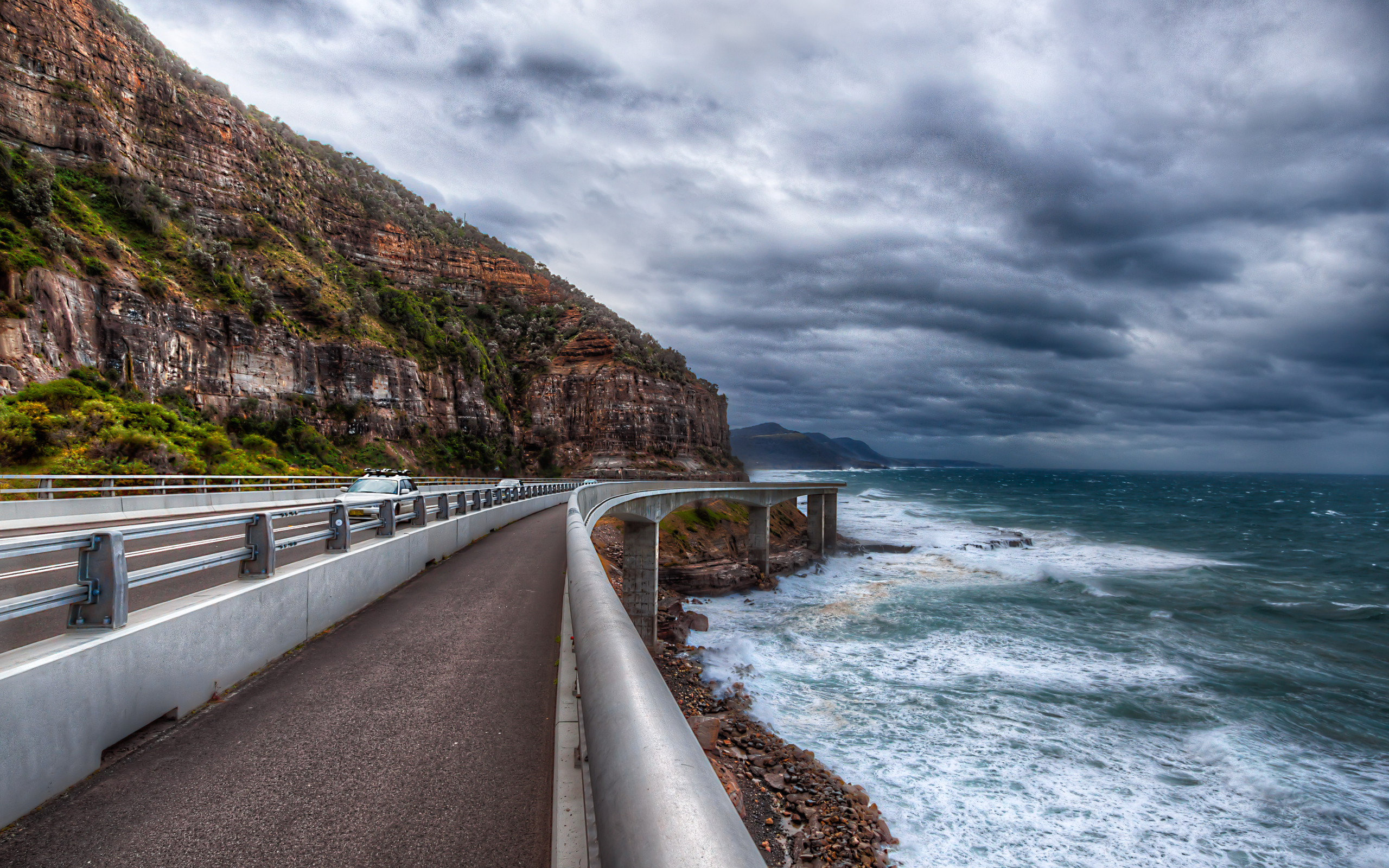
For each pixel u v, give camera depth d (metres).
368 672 6.60
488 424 121.50
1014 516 99.19
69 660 4.04
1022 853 13.05
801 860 12.24
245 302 80.62
